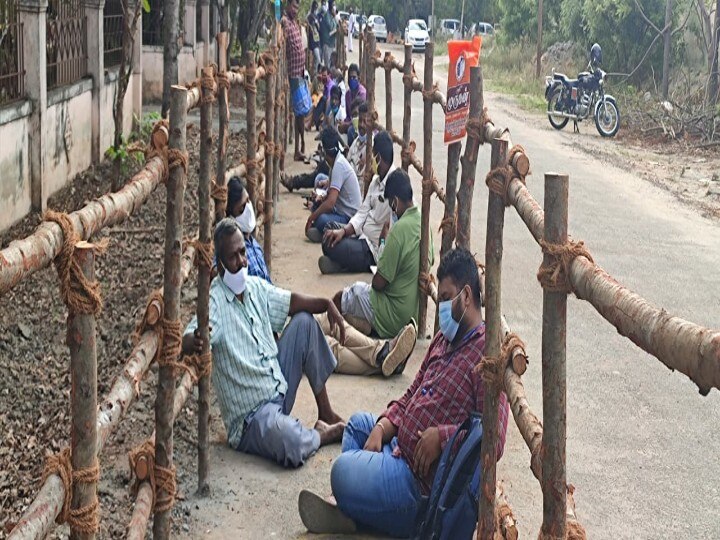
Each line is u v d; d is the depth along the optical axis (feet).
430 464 12.78
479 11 171.73
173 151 11.69
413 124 57.36
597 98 59.26
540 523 14.24
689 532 14.19
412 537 13.12
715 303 26.07
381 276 20.63
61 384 19.74
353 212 29.63
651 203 39.19
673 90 71.77
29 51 29.68
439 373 13.02
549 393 8.23
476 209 36.17
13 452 16.52
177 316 11.96
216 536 13.64
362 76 52.26
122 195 9.56
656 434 17.57
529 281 27.32
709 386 5.77
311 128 56.03
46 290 24.90
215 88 14.80
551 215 8.06
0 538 12.76
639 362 21.33
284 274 26.35
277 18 39.73
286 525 14.03
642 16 75.20
